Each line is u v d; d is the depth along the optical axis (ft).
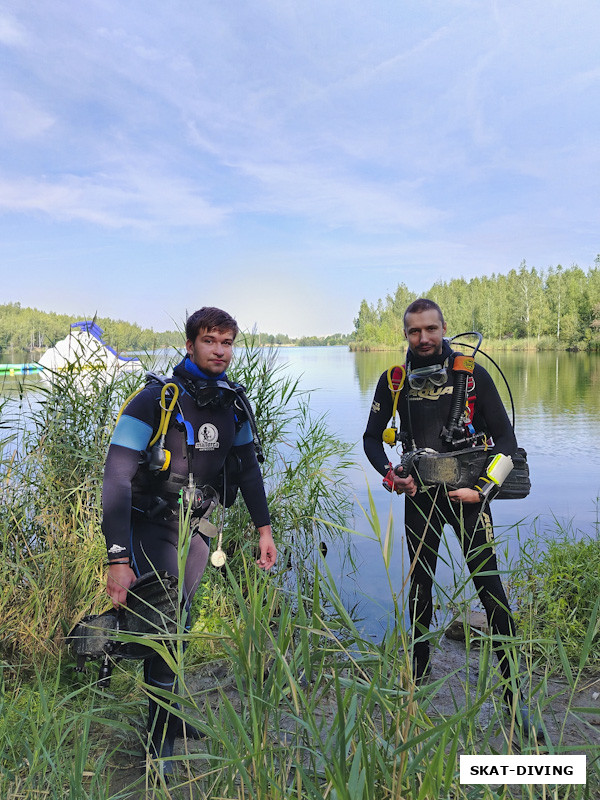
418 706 4.67
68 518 10.94
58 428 11.68
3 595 9.37
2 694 6.65
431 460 7.93
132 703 6.46
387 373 8.95
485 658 5.09
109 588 6.52
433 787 4.09
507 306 255.70
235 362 13.58
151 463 6.81
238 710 7.64
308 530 13.64
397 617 4.76
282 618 4.72
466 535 7.97
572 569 10.48
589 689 8.37
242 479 7.93
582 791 4.89
